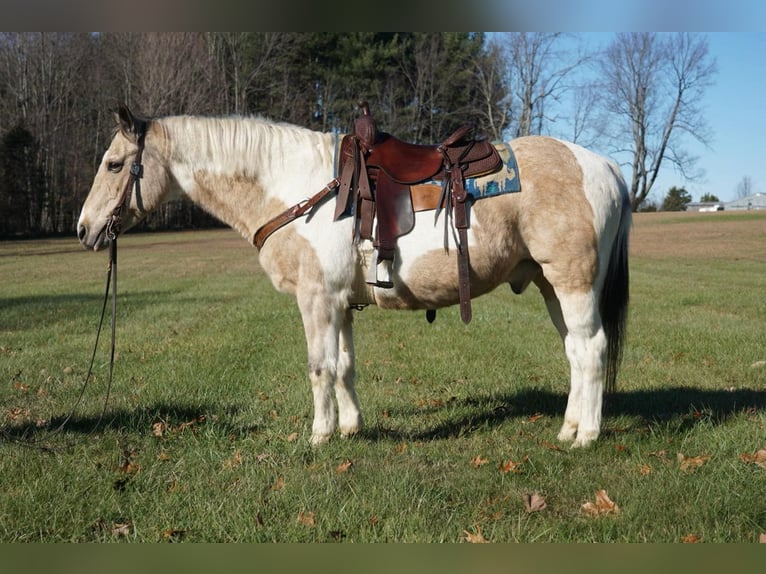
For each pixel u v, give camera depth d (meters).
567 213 3.95
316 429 4.18
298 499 3.42
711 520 3.17
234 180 4.35
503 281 4.24
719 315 9.87
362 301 4.26
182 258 26.72
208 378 6.22
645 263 21.84
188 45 45.69
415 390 5.87
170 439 4.48
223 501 3.39
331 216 4.05
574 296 4.03
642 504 3.29
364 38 51.03
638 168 56.59
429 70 49.53
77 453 4.15
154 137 4.42
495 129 48.38
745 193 112.06
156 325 9.58
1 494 3.55
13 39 44.75
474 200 3.93
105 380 6.18
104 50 46.78
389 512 3.27
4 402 5.46
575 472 3.76
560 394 5.58
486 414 5.06
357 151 4.05
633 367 6.52
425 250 3.95
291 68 52.47
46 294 14.12
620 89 55.22
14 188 42.16
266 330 9.15
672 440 4.24
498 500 3.43
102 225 4.45
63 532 3.21
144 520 3.27
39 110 45.47
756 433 4.22
